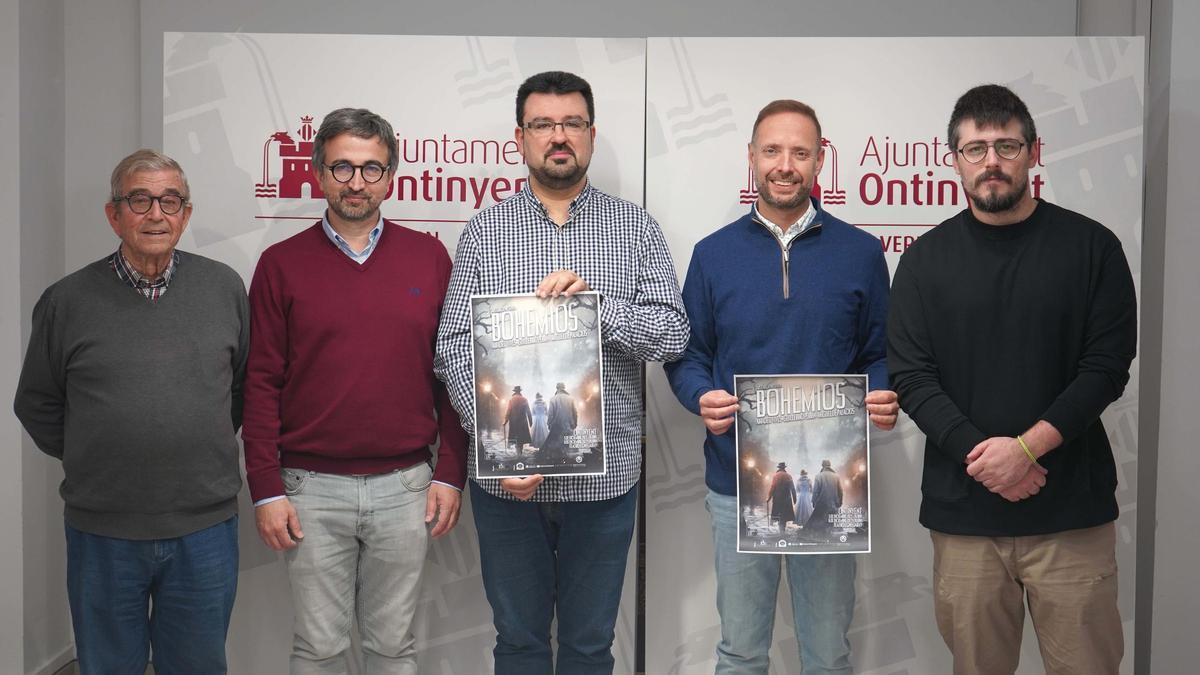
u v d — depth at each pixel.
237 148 2.91
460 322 2.54
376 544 2.62
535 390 2.44
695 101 2.92
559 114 2.52
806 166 2.54
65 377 2.40
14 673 3.04
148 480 2.36
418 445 2.62
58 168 3.28
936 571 2.48
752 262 2.62
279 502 2.56
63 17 3.32
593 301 2.44
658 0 3.36
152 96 3.30
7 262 3.03
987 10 3.32
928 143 2.91
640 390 2.85
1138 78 2.86
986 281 2.36
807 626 2.63
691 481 2.94
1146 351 3.12
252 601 2.93
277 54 2.91
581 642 2.62
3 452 3.03
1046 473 2.32
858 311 2.62
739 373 2.59
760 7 3.36
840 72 2.91
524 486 2.44
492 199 2.95
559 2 3.37
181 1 3.32
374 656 2.71
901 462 2.93
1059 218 2.39
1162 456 3.00
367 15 3.36
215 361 2.45
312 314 2.56
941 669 2.94
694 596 2.95
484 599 2.95
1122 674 2.90
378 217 2.67
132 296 2.40
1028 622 2.92
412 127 2.94
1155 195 3.11
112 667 2.44
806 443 2.48
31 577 3.11
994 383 2.34
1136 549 3.10
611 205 2.64
